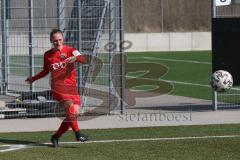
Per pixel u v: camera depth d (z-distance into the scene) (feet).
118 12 164.96
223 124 148.66
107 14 167.32
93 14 170.19
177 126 146.00
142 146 122.11
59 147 122.31
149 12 476.13
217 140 127.75
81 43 167.32
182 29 480.64
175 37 428.56
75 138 130.52
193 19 482.28
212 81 162.30
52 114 159.63
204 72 294.87
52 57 122.31
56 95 123.03
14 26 199.41
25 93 167.22
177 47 429.38
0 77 197.57
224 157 111.65
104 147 121.70
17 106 161.38
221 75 160.86
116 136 133.59
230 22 168.04
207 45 433.07
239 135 133.49
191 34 430.20
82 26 171.63
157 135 134.21
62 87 122.42
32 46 176.76
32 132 139.95
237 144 123.44
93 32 169.48
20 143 126.82
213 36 169.07
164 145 122.83
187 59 365.20
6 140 130.11
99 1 168.96
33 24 197.26
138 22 476.13
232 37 168.04
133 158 111.34
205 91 223.30
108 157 112.47
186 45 430.20
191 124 149.07
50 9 198.18
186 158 110.93
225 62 168.35
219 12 296.30
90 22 170.50
